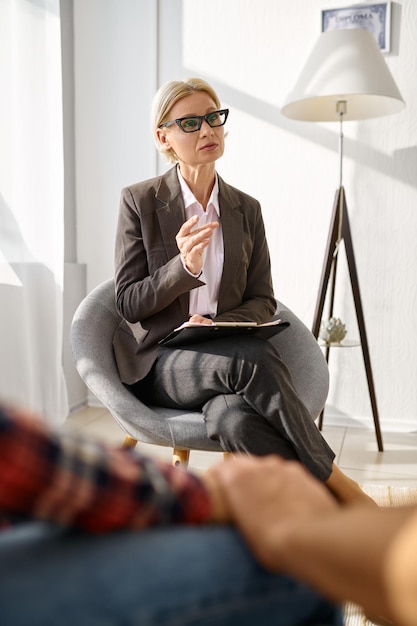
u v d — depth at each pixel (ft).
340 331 10.17
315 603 1.73
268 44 11.12
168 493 1.71
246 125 11.32
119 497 1.60
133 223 7.11
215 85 11.38
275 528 1.64
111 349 6.95
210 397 6.30
